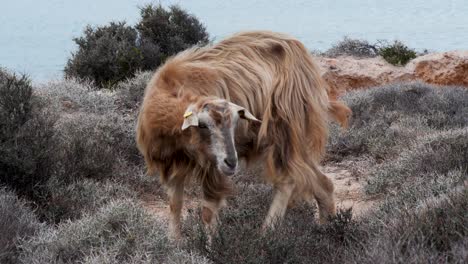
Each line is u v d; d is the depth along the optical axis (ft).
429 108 57.36
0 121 36.32
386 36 308.19
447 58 84.79
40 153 35.96
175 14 92.07
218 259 27.30
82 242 28.19
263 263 26.73
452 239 25.35
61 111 50.52
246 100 31.81
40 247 28.12
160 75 31.48
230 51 32.89
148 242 27.76
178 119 29.30
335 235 30.86
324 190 34.63
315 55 94.22
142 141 31.78
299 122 32.71
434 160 39.81
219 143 27.78
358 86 80.84
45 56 249.34
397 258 24.36
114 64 75.66
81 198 36.73
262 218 33.27
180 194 32.45
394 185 40.37
